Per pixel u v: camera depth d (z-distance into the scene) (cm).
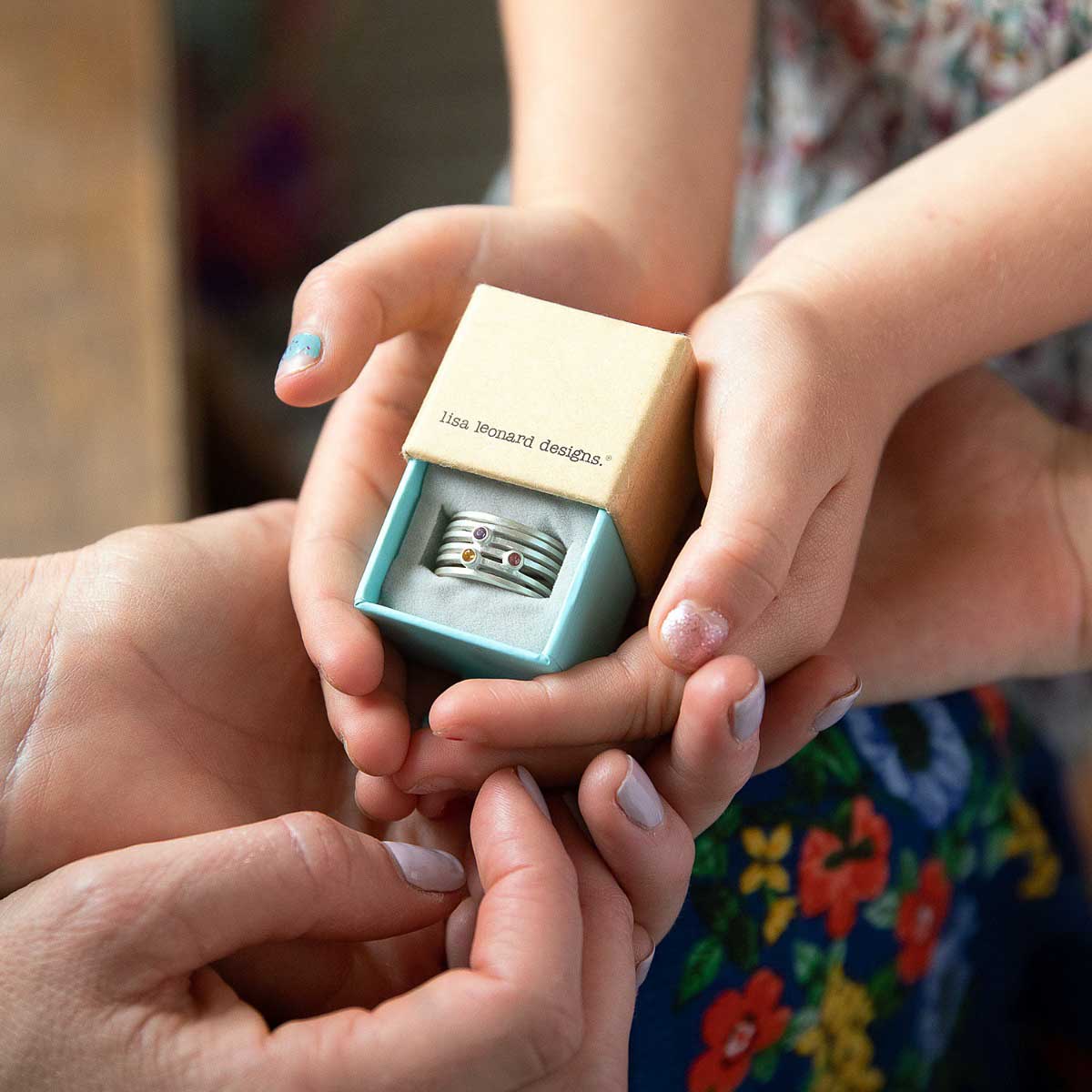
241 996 48
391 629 49
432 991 45
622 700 47
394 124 147
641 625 52
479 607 48
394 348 54
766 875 53
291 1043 45
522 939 45
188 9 141
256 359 132
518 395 49
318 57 146
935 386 57
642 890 48
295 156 142
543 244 54
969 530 56
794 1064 54
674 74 58
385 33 152
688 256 57
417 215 53
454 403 49
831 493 49
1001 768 58
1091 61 55
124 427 89
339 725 48
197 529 53
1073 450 57
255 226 139
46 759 49
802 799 54
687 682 47
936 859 56
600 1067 46
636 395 48
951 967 58
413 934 50
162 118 101
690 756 47
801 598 48
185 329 116
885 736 56
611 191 56
